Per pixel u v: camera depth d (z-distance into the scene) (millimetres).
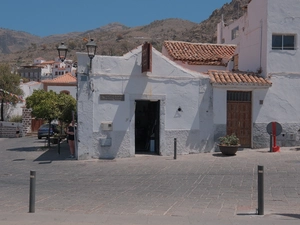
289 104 18094
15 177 13469
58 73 82438
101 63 16609
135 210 8555
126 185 11531
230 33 28422
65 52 17406
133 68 16891
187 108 17453
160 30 103250
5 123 38875
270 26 18078
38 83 50594
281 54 18109
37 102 23938
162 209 8617
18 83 46469
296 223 7164
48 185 11758
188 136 17438
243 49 20766
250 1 19906
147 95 17031
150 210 8523
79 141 16531
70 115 22547
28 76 90250
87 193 10523
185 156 16844
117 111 16766
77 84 16547
